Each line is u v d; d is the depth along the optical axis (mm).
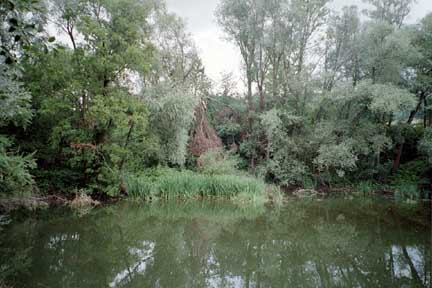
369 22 18734
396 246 7801
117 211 11945
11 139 11367
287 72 20406
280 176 18359
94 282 5480
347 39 19562
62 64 12367
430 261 6633
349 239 8594
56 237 8336
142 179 14164
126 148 13430
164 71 17844
